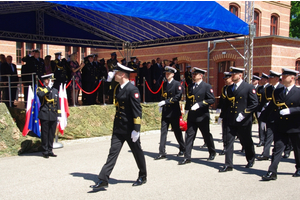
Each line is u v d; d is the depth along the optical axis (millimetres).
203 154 7543
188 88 6820
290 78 5410
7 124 7598
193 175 5660
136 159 5055
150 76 14203
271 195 4621
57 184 5148
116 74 4875
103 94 11508
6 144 7363
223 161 6793
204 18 10914
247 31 12609
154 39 15875
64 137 9203
